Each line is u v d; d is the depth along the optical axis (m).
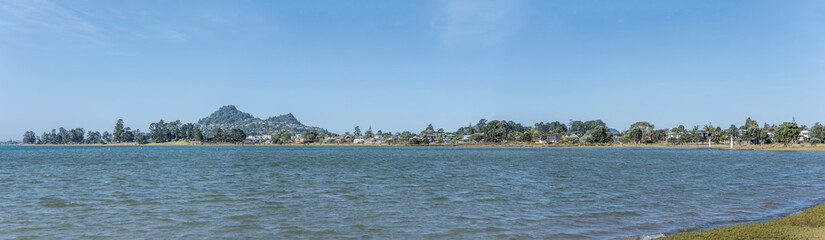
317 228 26.81
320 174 62.06
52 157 122.25
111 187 45.81
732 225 26.02
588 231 26.02
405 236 24.92
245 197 38.91
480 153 159.88
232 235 25.14
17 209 32.81
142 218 29.67
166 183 49.66
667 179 55.53
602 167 78.69
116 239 24.25
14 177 56.88
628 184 49.66
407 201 36.84
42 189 44.19
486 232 25.89
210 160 103.56
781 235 21.70
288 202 36.19
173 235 25.11
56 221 28.69
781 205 34.62
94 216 30.28
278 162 94.38
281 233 25.59
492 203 35.88
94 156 130.00
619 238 23.98
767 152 161.38
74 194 40.59
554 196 39.88
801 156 125.81
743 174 63.34
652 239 23.27
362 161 99.56
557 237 24.66
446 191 43.28
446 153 160.12
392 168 75.19
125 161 98.38
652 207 33.97
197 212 31.73
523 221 28.86
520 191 43.38
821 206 29.75
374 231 26.08
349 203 35.75
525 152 172.00
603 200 37.50
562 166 81.50
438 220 29.12
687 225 27.31
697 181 53.12
